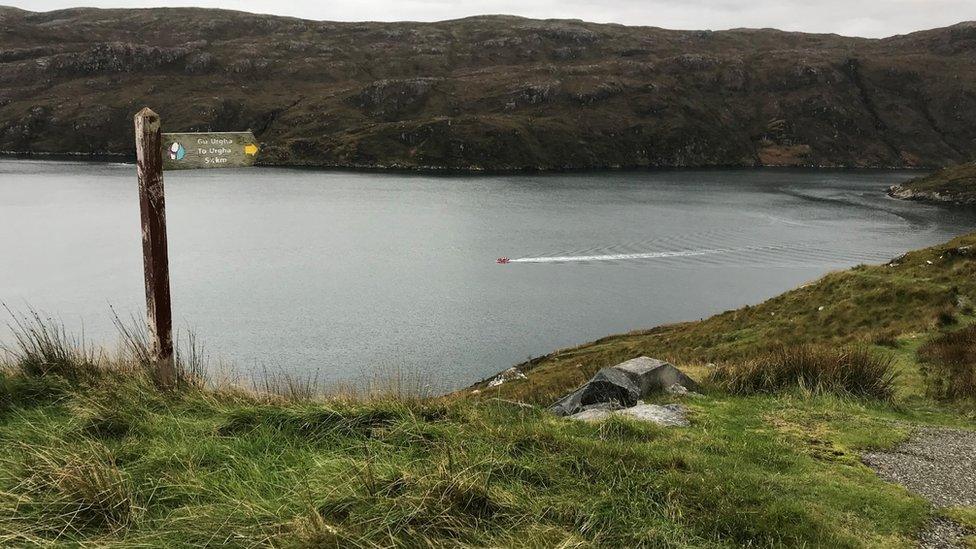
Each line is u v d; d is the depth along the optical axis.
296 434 5.93
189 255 88.25
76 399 6.52
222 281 73.19
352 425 6.17
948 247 33.75
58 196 139.12
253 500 4.46
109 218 112.06
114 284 66.88
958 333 17.06
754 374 11.21
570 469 5.52
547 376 27.62
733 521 4.98
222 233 106.38
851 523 5.29
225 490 4.71
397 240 102.06
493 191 173.50
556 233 108.00
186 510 4.36
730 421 8.23
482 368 45.50
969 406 11.02
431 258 88.81
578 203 148.62
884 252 90.50
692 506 5.16
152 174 6.92
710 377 11.84
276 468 5.14
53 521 4.25
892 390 11.34
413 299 66.00
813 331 28.92
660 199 158.12
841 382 11.07
